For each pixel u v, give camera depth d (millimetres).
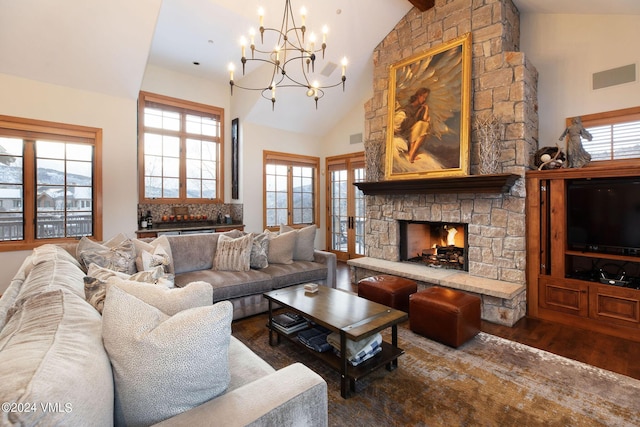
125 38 3801
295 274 3697
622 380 2195
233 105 6102
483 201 3654
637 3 3004
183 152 5664
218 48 4715
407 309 3355
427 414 1860
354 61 5059
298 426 1091
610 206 3070
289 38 4500
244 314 3311
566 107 3607
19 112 3861
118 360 963
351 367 2137
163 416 979
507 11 3596
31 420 621
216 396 1094
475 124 3701
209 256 3688
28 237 4031
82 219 4406
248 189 5965
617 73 3289
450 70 3850
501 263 3523
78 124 4246
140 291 1340
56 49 3711
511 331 3041
